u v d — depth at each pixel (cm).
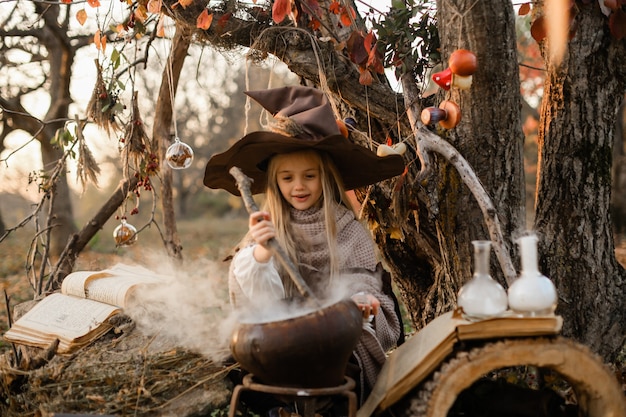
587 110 255
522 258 191
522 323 183
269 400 232
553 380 229
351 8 276
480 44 241
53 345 261
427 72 283
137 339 259
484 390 215
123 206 374
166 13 286
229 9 281
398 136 289
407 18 272
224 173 266
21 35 779
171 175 403
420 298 321
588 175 259
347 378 202
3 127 923
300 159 247
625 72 254
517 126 253
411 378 190
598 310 262
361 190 307
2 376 245
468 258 258
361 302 225
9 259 1126
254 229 200
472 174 234
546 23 247
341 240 252
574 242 261
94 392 227
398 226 292
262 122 281
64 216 948
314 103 249
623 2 242
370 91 282
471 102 248
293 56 281
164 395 227
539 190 270
